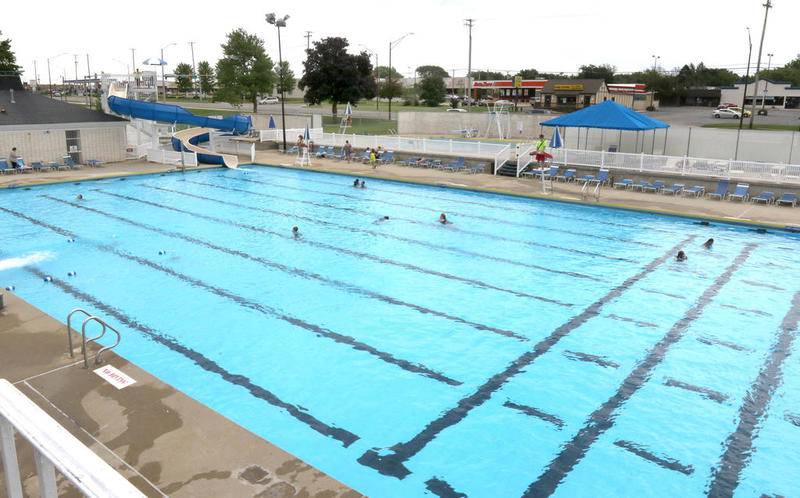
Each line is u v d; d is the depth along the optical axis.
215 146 38.81
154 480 5.62
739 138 27.20
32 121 30.50
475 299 13.34
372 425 8.34
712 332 11.65
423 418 8.52
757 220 20.31
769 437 8.12
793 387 9.52
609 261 16.31
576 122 27.67
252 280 14.44
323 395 9.14
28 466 5.55
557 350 10.80
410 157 34.16
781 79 109.94
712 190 24.83
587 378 9.76
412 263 15.98
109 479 1.85
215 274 14.84
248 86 69.00
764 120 60.50
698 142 28.28
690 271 15.45
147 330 11.43
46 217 20.72
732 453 7.76
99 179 28.25
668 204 23.14
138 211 21.94
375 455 7.64
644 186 25.95
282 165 33.06
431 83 92.25
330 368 10.01
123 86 36.72
